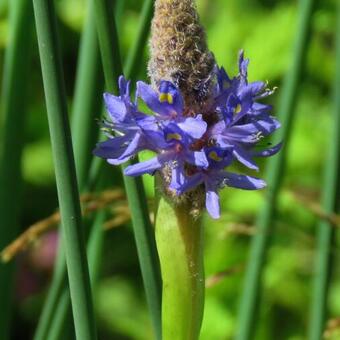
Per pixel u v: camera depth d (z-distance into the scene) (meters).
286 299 0.63
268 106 0.40
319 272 0.49
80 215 0.40
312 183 0.66
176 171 0.39
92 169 0.48
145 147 0.39
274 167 0.49
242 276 0.61
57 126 0.40
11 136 0.49
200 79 0.39
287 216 0.63
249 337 0.49
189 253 0.40
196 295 0.41
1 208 0.50
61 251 0.48
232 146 0.39
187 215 0.40
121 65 0.42
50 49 0.40
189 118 0.39
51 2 0.40
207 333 0.60
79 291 0.41
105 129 0.40
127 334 0.67
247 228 0.49
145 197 0.42
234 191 0.62
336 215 0.49
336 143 0.49
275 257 0.63
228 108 0.39
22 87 0.49
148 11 0.45
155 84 0.39
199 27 0.39
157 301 0.43
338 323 0.49
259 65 0.67
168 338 0.41
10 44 0.49
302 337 0.62
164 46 0.39
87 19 0.47
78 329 0.41
